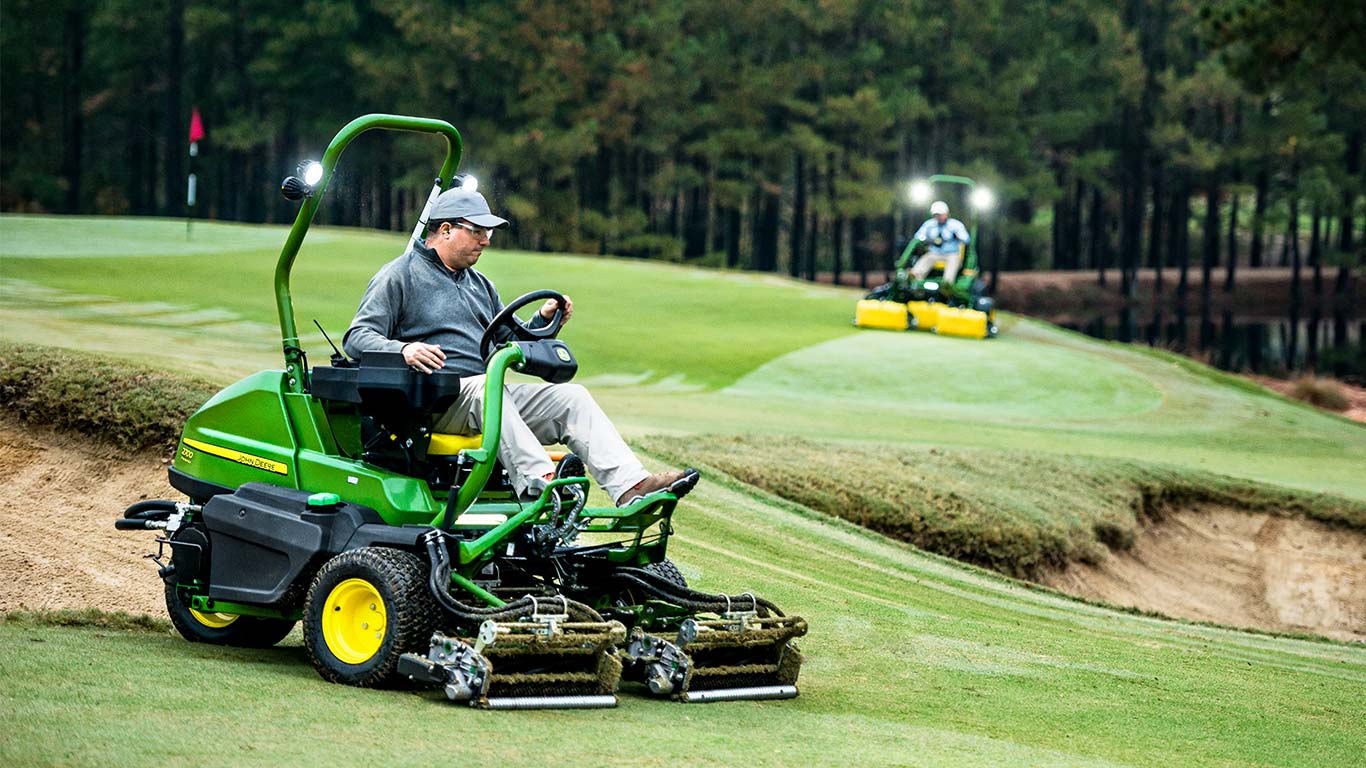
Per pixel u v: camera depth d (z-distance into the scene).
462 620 7.08
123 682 6.78
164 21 89.25
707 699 7.44
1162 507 21.94
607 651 7.11
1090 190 116.81
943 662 9.86
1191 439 28.45
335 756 5.62
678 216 109.19
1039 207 104.25
